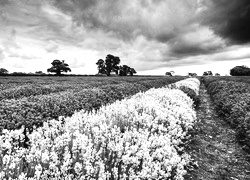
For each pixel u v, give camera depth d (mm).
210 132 7871
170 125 5168
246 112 7234
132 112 6012
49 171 2602
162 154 3605
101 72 98062
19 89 13023
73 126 4133
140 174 2895
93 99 10648
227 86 16062
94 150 3072
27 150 3023
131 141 3930
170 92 11508
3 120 5289
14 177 2582
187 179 4281
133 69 104938
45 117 6711
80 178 2543
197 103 13781
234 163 5156
